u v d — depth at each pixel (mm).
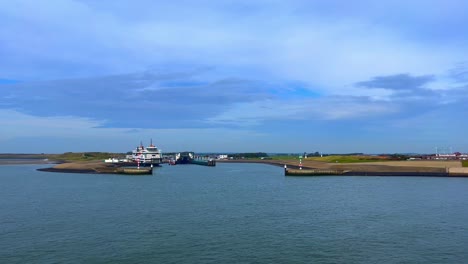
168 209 53406
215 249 33531
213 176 127250
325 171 126812
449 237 37375
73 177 123375
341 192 74375
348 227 41625
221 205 56969
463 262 30203
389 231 39812
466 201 60750
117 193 73812
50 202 61000
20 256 31891
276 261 30344
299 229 40781
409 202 59750
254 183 97250
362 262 30078
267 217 47281
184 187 86125
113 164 187250
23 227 42062
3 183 99062
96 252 32812
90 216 48281
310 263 29875
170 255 31953
